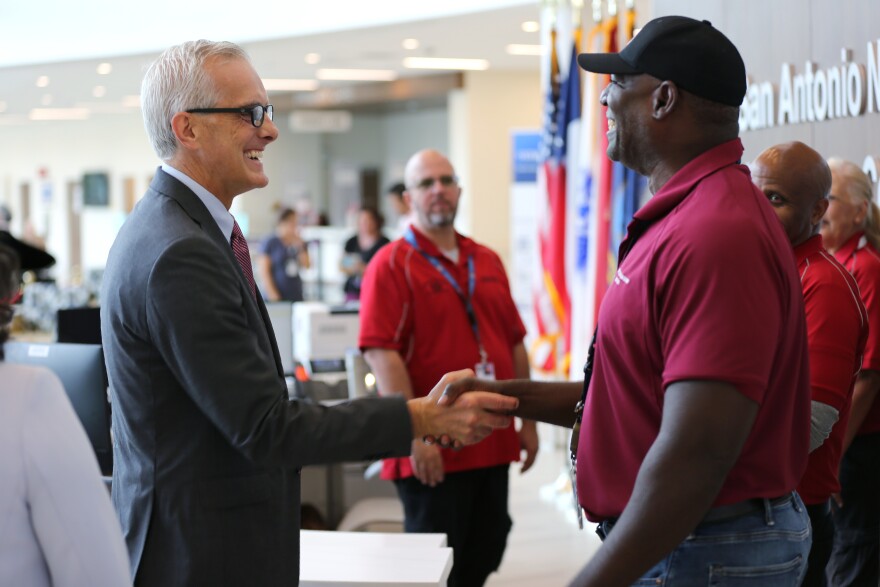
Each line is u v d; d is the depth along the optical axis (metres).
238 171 2.11
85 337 3.40
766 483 1.74
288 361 4.75
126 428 2.02
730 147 1.80
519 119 15.37
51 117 22.34
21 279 1.67
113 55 12.30
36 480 1.55
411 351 3.79
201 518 1.97
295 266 11.01
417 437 2.15
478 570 3.81
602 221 5.88
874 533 3.10
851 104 3.63
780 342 1.71
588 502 1.87
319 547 2.87
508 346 3.91
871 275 3.08
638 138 1.85
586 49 6.45
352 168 22.89
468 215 15.28
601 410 1.85
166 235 1.95
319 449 1.97
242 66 2.12
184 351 1.90
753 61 4.34
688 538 1.73
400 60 13.49
